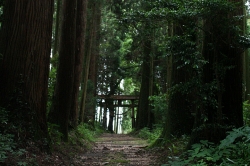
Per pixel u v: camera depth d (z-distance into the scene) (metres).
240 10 6.48
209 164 5.12
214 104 5.73
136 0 15.97
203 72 6.26
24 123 6.32
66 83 9.88
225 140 4.71
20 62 6.60
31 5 6.80
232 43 5.94
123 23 6.36
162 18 5.90
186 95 9.23
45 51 7.02
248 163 4.38
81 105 18.50
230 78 6.30
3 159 4.63
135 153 9.30
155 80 24.48
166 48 5.90
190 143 6.43
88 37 19.47
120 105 34.47
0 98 6.43
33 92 6.72
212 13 5.37
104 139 17.83
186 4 5.58
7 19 6.77
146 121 23.50
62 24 10.18
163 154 8.07
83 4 13.58
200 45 7.12
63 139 9.44
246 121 8.48
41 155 6.06
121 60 30.08
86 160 7.65
